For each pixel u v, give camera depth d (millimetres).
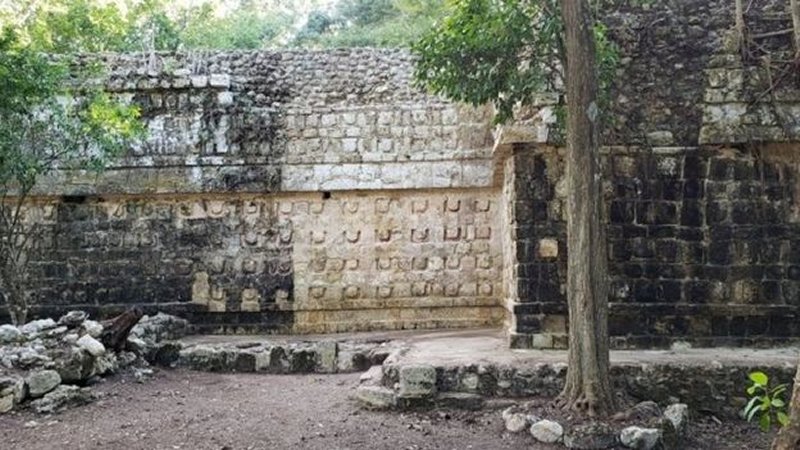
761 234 8703
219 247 12062
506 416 6836
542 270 8836
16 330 8484
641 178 8828
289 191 11977
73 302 11914
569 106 6852
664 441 6418
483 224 12070
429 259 12070
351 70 12500
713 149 8797
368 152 11984
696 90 8852
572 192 6828
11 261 10742
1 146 9617
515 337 8789
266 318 12016
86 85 11742
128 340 9547
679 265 8734
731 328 8672
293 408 7660
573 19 6781
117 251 11992
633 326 8719
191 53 12461
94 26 16375
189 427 6844
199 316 12016
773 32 8758
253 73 12367
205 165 11883
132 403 7781
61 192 11703
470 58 7480
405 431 6785
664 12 8992
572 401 6758
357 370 9891
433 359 8039
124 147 11789
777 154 8742
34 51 10219
